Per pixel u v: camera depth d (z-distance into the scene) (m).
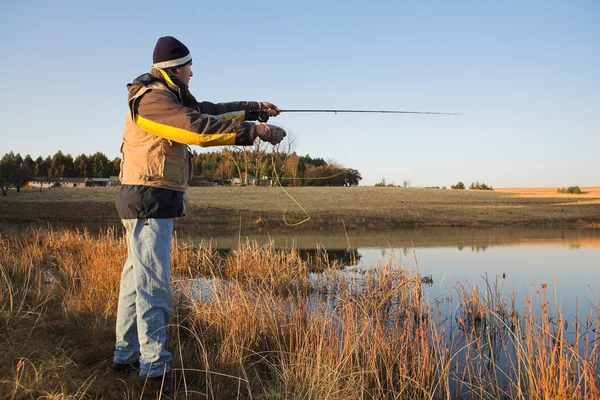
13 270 5.46
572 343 4.74
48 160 80.75
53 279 5.72
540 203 38.72
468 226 27.25
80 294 4.41
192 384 2.87
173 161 2.56
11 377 2.44
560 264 11.25
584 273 9.81
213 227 24.44
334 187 49.56
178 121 2.31
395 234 21.59
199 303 4.51
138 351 2.84
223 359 3.24
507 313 5.95
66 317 3.74
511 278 9.10
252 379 3.15
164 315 2.64
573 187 58.62
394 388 3.53
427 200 39.22
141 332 2.57
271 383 3.20
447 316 6.03
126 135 2.60
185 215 2.80
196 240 17.41
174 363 3.09
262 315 4.15
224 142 2.33
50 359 2.78
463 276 9.27
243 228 24.25
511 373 4.04
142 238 2.55
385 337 4.03
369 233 22.06
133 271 2.70
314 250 14.44
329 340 3.77
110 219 28.67
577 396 3.15
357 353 3.57
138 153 2.53
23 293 4.18
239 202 34.34
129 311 2.78
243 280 7.72
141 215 2.52
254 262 8.50
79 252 8.71
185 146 2.67
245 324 3.94
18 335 3.09
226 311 4.13
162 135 2.39
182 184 2.67
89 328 3.48
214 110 2.99
